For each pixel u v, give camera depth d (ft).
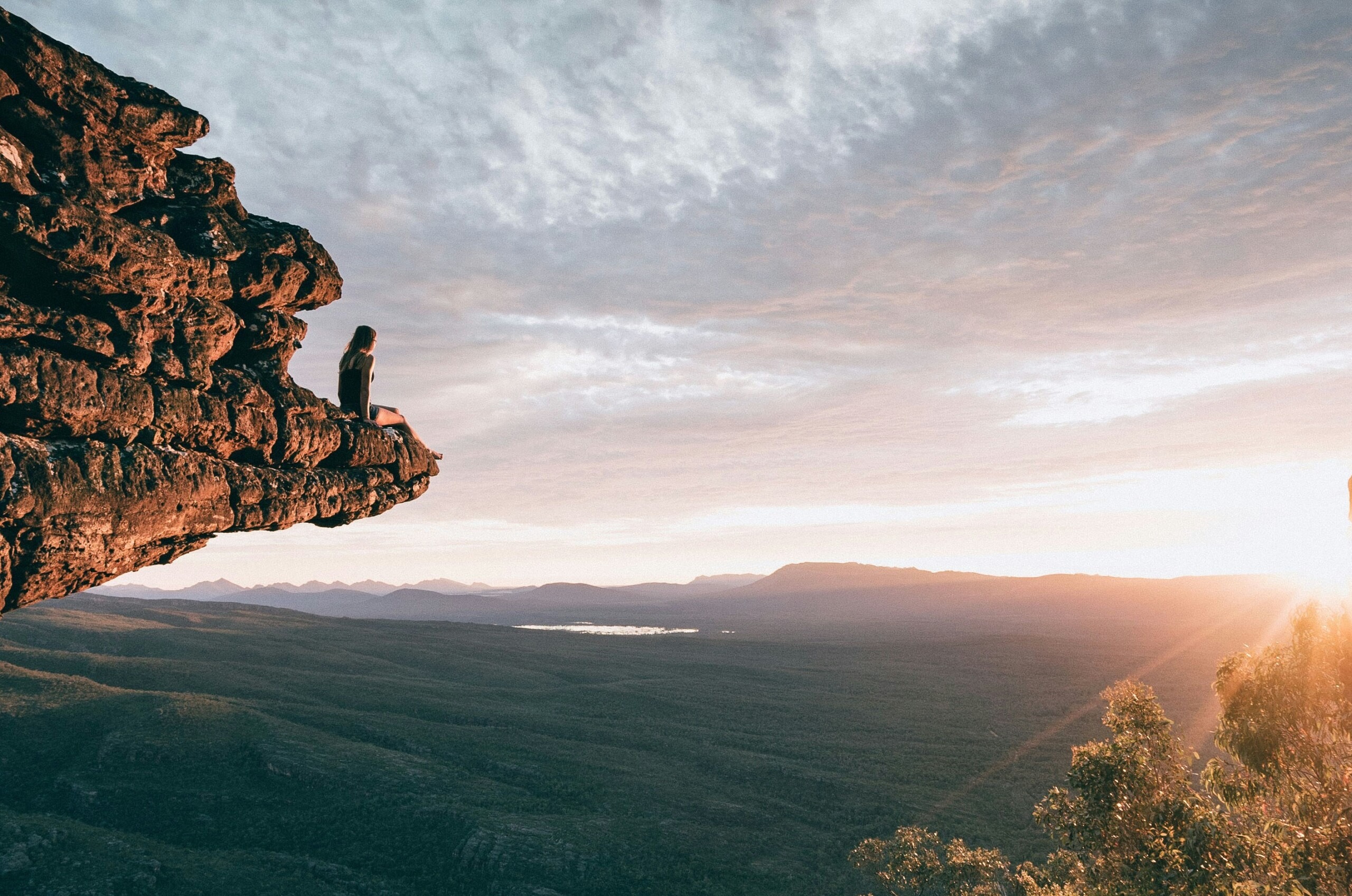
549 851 328.90
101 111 36.99
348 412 53.01
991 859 125.70
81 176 36.83
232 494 43.39
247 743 440.45
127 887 294.66
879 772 470.80
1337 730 48.19
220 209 43.93
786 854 344.28
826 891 305.12
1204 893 57.72
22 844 318.45
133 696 508.94
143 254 37.40
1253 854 56.90
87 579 36.99
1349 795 48.78
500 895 305.53
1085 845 75.05
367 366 53.83
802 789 436.35
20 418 33.50
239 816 374.02
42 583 34.76
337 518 51.26
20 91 34.60
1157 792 69.67
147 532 38.42
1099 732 579.89
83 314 36.58
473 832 344.90
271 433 45.47
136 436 38.11
